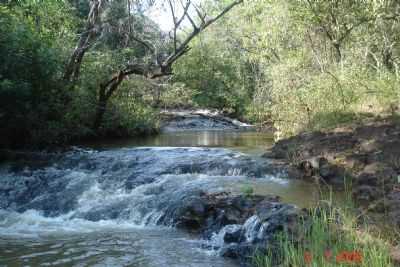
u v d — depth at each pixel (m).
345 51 17.77
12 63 13.55
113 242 7.79
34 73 14.39
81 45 17.41
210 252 7.13
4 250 7.41
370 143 11.12
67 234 8.41
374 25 17.23
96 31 17.52
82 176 11.47
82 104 16.75
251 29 27.06
